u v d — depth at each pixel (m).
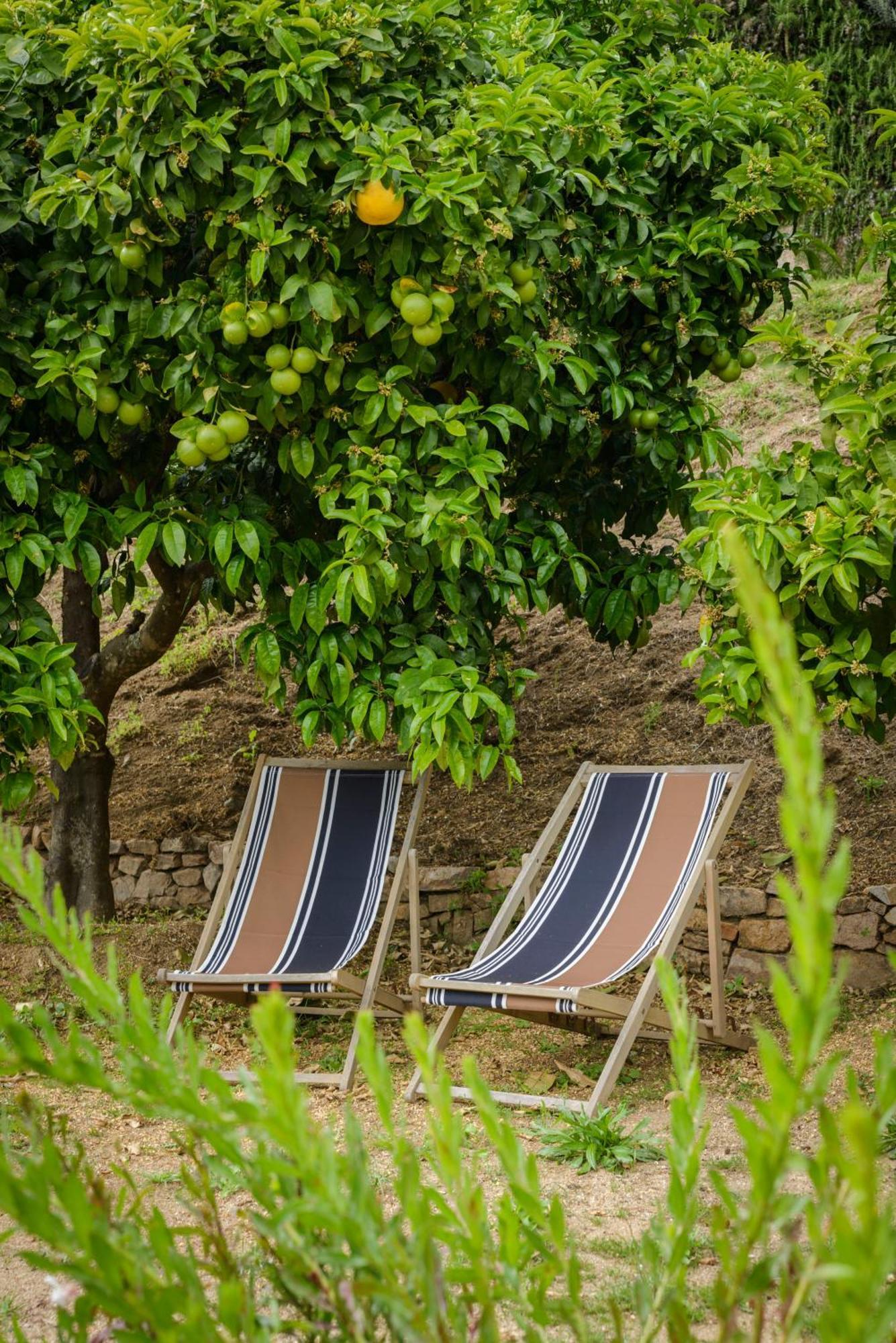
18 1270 3.35
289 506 6.27
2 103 5.10
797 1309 0.84
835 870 0.70
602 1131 4.38
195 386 5.16
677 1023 1.15
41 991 6.41
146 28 4.56
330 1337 1.10
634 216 5.86
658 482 6.55
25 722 5.16
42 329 5.28
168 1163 4.24
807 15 10.96
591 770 6.16
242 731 8.94
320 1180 0.92
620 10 6.51
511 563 5.62
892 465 4.73
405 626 5.53
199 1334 0.92
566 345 5.46
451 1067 5.66
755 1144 0.81
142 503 5.48
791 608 5.00
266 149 4.68
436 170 4.99
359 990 5.43
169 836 8.02
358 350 5.20
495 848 7.51
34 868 1.08
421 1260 0.94
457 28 5.13
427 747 5.18
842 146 11.03
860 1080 4.92
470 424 5.37
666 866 5.62
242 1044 6.01
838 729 7.59
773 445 9.78
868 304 10.38
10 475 5.07
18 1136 4.21
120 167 4.73
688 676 8.40
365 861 6.25
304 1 4.79
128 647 6.98
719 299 6.04
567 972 5.15
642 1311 1.11
